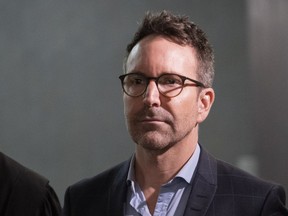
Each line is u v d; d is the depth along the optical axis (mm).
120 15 7801
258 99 6461
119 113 7812
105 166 7805
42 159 7852
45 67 7879
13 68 7906
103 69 7848
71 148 7852
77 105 7867
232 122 7426
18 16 7883
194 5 7590
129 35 7777
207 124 7520
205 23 7543
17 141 7895
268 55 6449
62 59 7883
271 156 6367
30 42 7891
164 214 2002
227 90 7449
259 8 6559
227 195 2020
